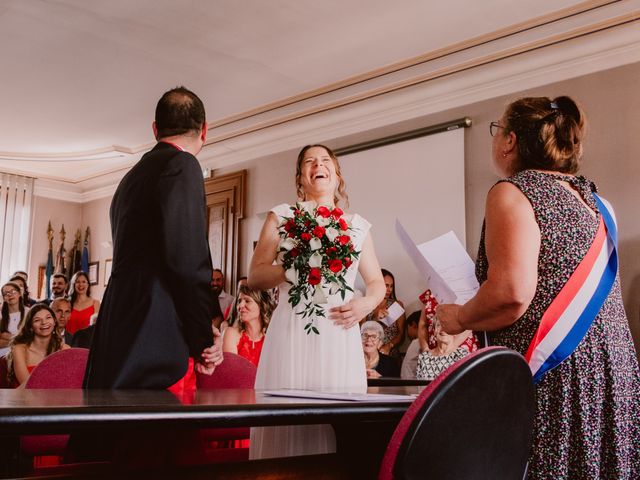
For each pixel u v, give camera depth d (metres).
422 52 6.05
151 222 1.98
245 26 5.62
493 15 5.36
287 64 6.37
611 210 1.61
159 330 1.89
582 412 1.42
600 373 1.45
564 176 1.59
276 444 2.20
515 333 1.51
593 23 5.39
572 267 1.48
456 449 1.13
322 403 1.27
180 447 1.85
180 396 1.43
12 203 10.49
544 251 1.49
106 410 0.99
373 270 2.54
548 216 1.50
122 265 1.97
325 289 2.34
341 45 5.95
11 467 1.44
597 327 1.47
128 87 7.05
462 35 5.71
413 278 6.64
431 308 5.61
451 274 1.74
